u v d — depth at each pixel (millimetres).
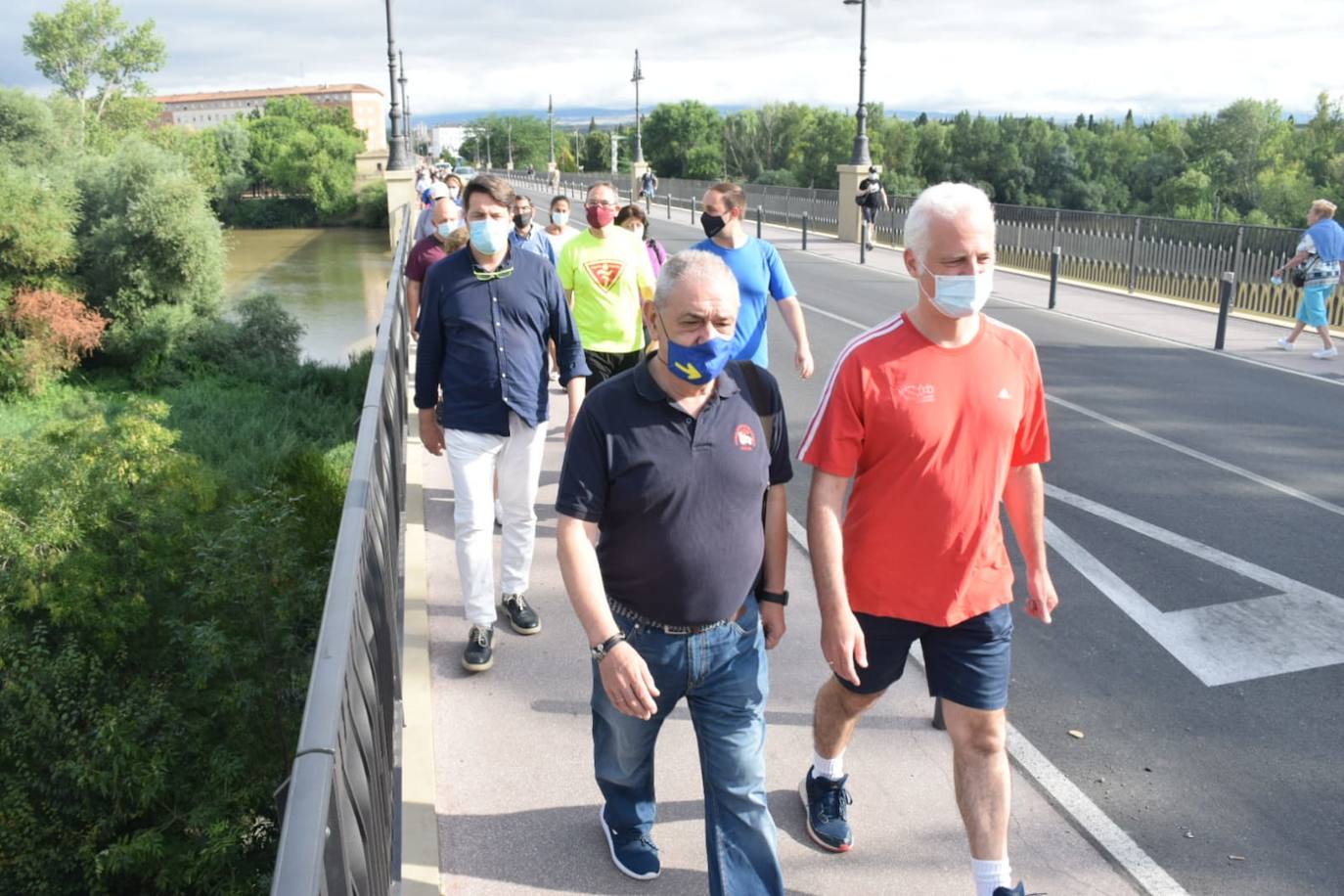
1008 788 2775
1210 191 81438
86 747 13258
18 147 47625
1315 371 11547
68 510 15688
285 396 36500
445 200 7727
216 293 41375
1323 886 3215
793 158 90500
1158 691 4539
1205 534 6469
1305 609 5344
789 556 5910
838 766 3205
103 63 76500
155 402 18141
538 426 4461
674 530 2480
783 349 13305
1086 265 19922
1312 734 4156
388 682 3596
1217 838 3453
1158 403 10055
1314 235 12062
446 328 4301
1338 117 84125
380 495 4191
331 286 60719
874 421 2635
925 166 83438
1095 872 3227
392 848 3150
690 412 2492
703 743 2662
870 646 2809
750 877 2615
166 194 39969
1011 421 2650
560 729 3896
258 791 12945
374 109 188000
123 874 12750
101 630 14711
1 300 36812
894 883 3059
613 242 6164
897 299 17938
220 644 13570
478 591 4348
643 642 2561
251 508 15375
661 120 105125
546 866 3115
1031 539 2965
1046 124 83250
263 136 103125
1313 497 7172
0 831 12789
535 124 168375
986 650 2738
